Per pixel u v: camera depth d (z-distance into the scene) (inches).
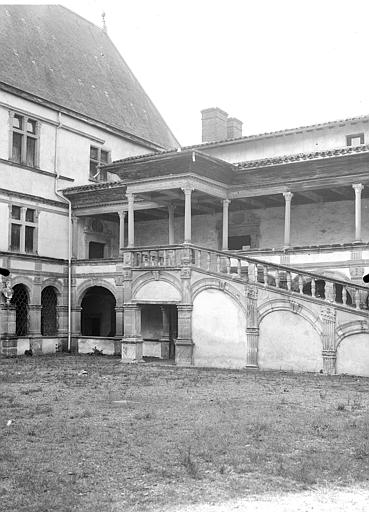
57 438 335.9
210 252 821.9
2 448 313.6
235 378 641.0
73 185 1136.2
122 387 554.9
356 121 918.4
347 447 318.7
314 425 369.4
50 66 1178.0
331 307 705.6
